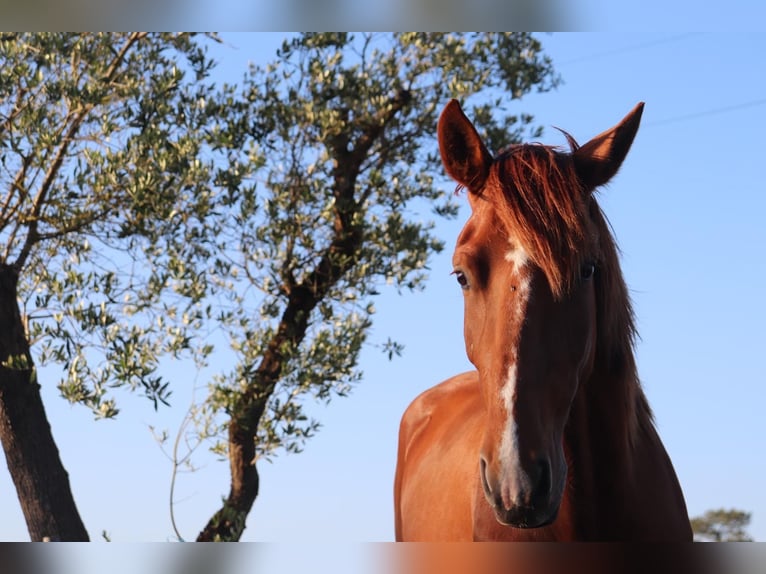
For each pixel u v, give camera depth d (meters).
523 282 2.23
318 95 6.96
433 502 3.39
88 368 5.66
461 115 2.52
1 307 6.05
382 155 7.25
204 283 6.05
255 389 6.27
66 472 6.48
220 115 6.62
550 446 2.16
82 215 5.90
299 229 6.61
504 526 2.61
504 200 2.32
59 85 5.89
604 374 2.51
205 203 5.98
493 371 2.20
